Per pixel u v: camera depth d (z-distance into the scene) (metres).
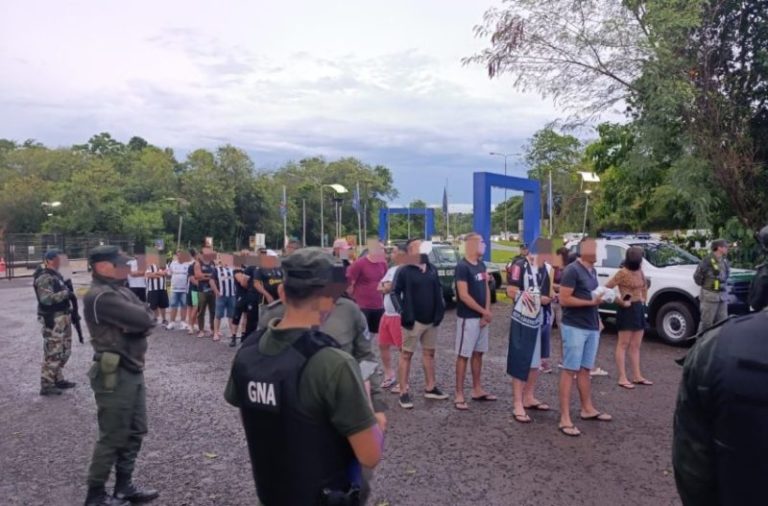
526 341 6.27
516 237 55.00
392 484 4.76
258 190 65.12
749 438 1.52
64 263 7.95
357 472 2.20
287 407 2.05
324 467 2.07
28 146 76.38
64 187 53.66
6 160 64.75
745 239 13.98
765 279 2.36
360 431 2.08
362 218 84.44
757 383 1.51
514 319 6.32
